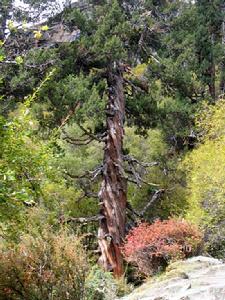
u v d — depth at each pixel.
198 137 18.00
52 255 6.27
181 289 7.35
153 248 11.89
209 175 13.80
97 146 18.31
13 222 6.61
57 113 14.73
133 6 18.55
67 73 15.83
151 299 7.08
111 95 16.31
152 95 18.14
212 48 21.92
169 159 19.14
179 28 18.81
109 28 16.36
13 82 14.38
